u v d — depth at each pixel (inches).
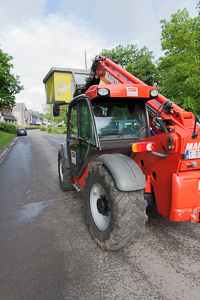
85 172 135.7
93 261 99.3
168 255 101.0
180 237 116.3
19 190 220.5
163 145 91.9
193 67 249.9
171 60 269.4
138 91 112.3
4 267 98.0
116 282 85.3
